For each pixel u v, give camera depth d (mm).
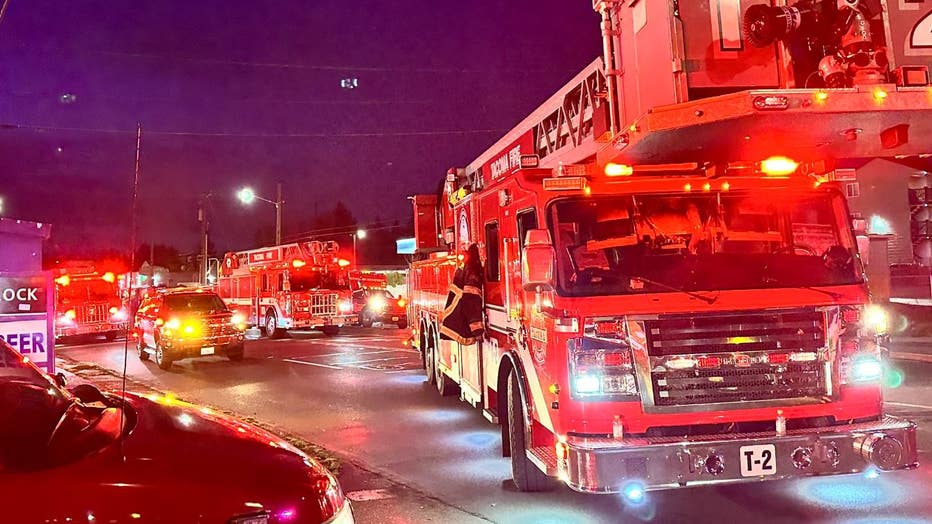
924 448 6930
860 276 5137
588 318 4754
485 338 7375
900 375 11562
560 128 9953
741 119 4809
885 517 5172
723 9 5332
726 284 4957
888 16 5148
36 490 2400
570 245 5137
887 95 4801
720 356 4773
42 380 3594
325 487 2896
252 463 2812
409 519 5500
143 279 20125
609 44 6461
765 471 4555
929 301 17688
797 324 4871
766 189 5398
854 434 4656
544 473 5496
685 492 5922
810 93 4762
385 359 16438
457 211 8680
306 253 23609
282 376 14086
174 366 16219
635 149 5477
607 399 4703
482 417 9500
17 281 7414
